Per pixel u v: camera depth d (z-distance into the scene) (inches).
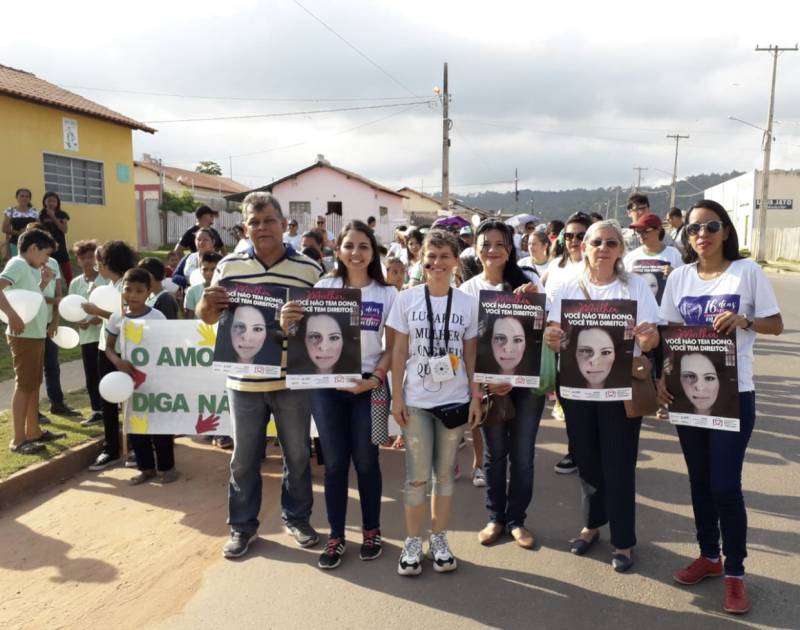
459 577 150.8
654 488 203.2
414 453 149.9
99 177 740.7
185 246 390.9
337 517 158.1
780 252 1631.4
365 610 137.4
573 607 137.7
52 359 259.4
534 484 208.2
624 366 142.3
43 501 197.0
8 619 135.7
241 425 162.1
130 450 234.2
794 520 177.3
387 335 155.8
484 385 158.1
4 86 608.4
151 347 224.5
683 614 134.6
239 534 164.1
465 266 207.5
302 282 161.2
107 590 146.9
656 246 267.3
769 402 303.7
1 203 611.2
